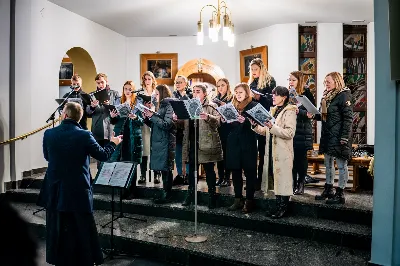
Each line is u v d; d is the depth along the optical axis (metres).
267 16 7.58
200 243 3.81
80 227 3.22
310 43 8.26
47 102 6.51
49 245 3.28
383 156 3.25
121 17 7.55
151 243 3.86
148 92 5.20
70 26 7.09
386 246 3.22
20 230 1.02
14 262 0.99
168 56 9.22
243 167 4.34
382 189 3.25
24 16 5.84
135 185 5.15
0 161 5.53
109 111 5.14
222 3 6.71
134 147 5.02
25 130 5.89
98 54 8.05
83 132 3.32
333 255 3.49
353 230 3.72
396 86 3.18
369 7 6.98
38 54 6.28
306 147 4.59
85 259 3.23
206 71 9.05
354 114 8.24
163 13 7.30
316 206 4.17
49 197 3.25
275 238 3.96
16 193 5.57
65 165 3.22
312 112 3.97
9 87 5.67
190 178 4.69
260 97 4.73
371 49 8.05
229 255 3.49
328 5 6.86
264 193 4.75
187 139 4.53
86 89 8.10
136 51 9.29
